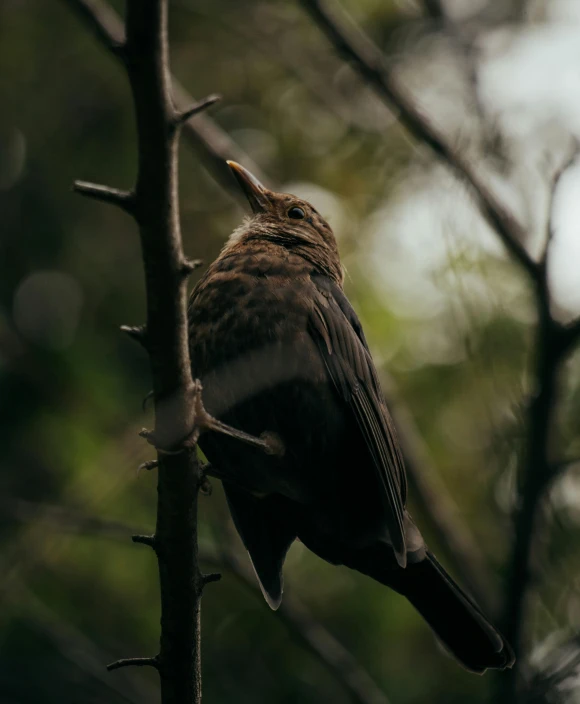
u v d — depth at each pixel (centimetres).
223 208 1395
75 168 1401
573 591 964
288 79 1475
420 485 1070
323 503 793
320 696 1117
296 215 945
